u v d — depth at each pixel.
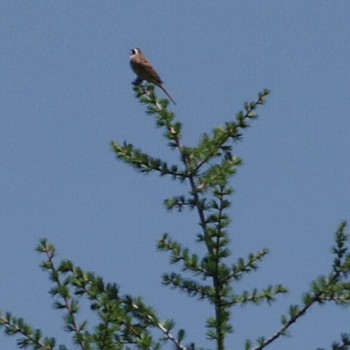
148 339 15.30
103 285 15.80
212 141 17.02
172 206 16.58
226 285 15.89
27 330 14.66
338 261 15.69
